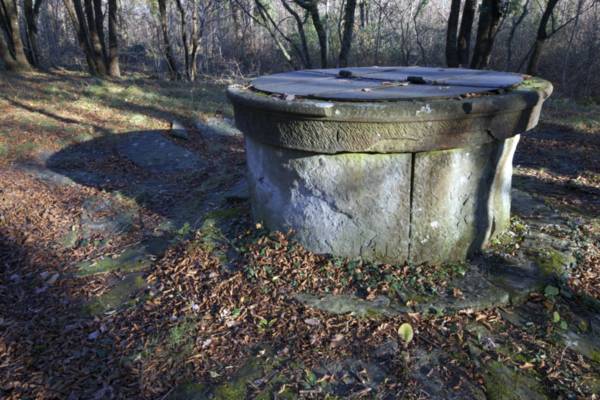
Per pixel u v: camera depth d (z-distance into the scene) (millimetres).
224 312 3064
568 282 3197
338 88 3482
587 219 4141
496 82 3539
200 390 2520
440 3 17219
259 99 3215
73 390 2613
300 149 3174
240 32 16031
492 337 2764
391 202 3219
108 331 3070
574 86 10547
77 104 9719
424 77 4051
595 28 10820
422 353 2672
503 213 3719
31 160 6762
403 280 3209
